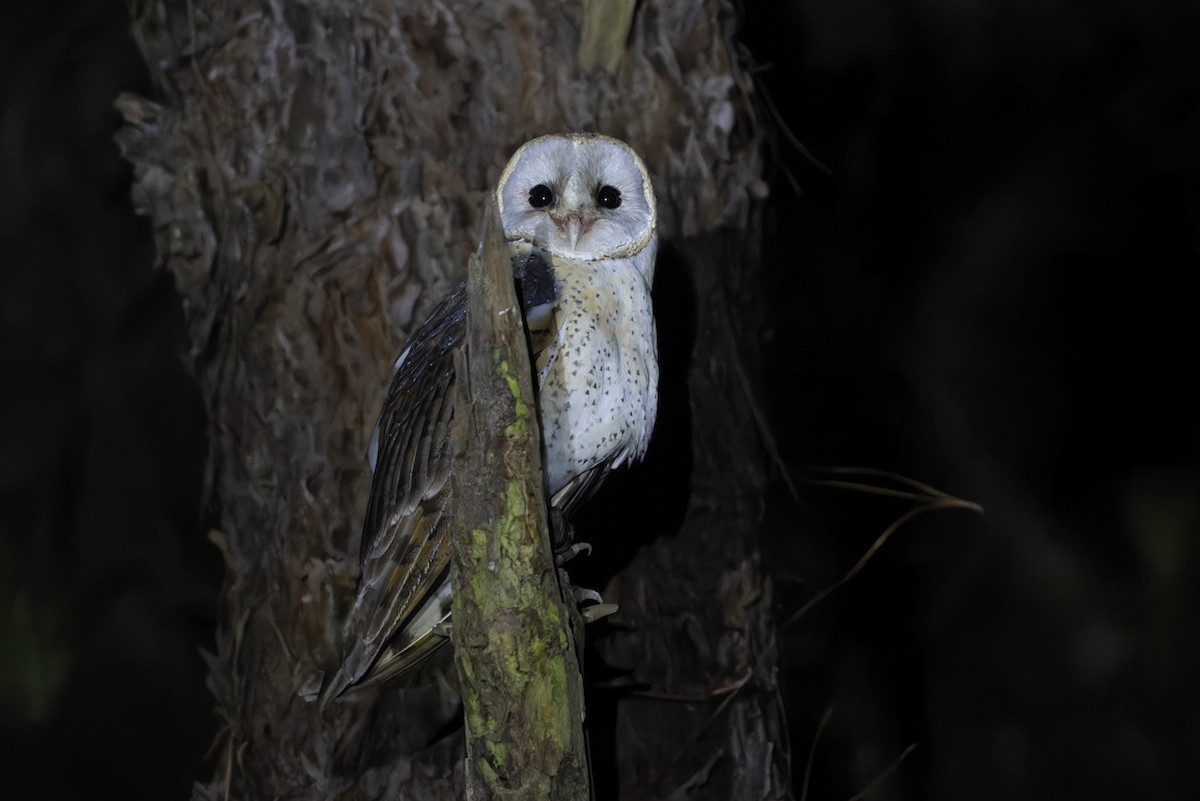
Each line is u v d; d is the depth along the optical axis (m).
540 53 6.43
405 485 5.68
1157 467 11.12
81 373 11.20
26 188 10.69
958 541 10.95
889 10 10.51
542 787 4.88
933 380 10.99
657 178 6.54
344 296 6.39
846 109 10.75
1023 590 11.02
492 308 4.63
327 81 6.36
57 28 10.43
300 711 6.45
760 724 6.68
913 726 10.53
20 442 11.12
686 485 6.66
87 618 11.11
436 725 6.46
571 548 5.89
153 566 11.23
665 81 6.54
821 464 10.82
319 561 6.41
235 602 6.63
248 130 6.41
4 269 10.89
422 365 5.87
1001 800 10.62
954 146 10.94
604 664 6.61
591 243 6.02
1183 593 10.89
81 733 11.05
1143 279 11.09
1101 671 10.86
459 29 6.38
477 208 6.40
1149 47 10.69
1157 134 10.85
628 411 6.01
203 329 6.62
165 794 10.99
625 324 6.01
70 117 10.61
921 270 10.99
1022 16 10.58
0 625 10.88
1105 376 11.15
